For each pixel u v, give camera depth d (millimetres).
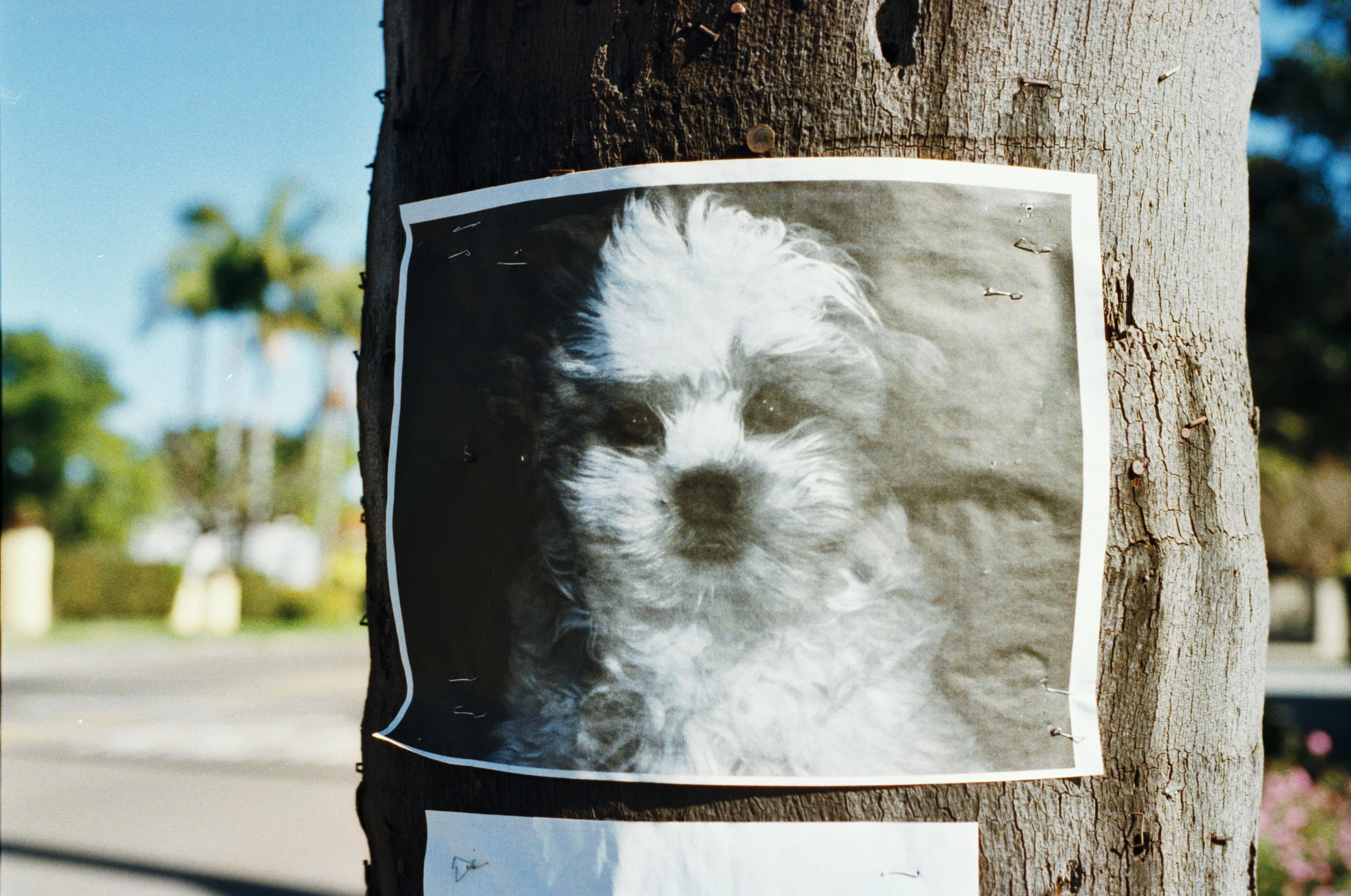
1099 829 1369
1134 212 1417
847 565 1355
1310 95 6777
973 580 1357
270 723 12312
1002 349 1374
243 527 36188
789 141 1389
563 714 1412
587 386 1417
